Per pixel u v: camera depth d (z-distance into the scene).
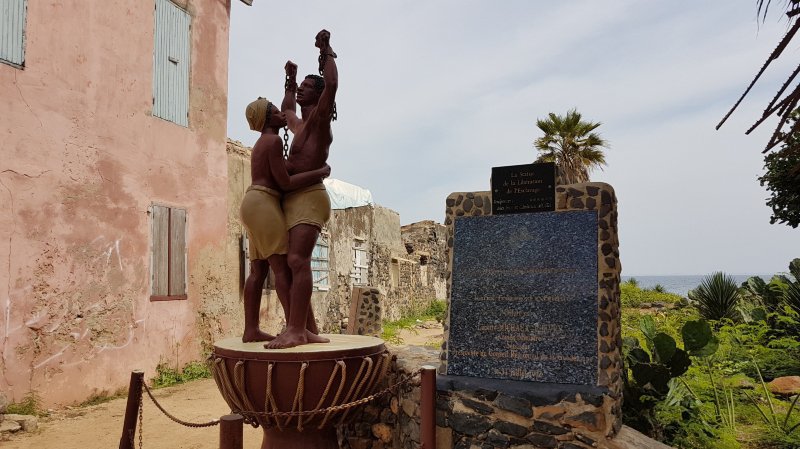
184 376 8.48
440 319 20.08
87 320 7.12
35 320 6.50
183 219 8.79
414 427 4.19
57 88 6.88
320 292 14.26
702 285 11.45
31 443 5.44
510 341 4.13
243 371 3.59
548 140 17.72
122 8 7.84
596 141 17.48
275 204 3.96
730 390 5.72
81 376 7.00
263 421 3.71
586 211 4.10
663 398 4.79
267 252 3.98
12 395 6.22
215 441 5.62
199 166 9.19
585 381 3.85
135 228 7.89
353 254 16.58
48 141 6.75
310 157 4.08
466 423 4.00
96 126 7.38
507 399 3.89
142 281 7.97
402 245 21.64
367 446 4.63
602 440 3.62
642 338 5.97
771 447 4.97
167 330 8.41
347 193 16.12
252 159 4.05
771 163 10.22
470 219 4.49
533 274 4.17
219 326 9.55
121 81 7.78
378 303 10.66
